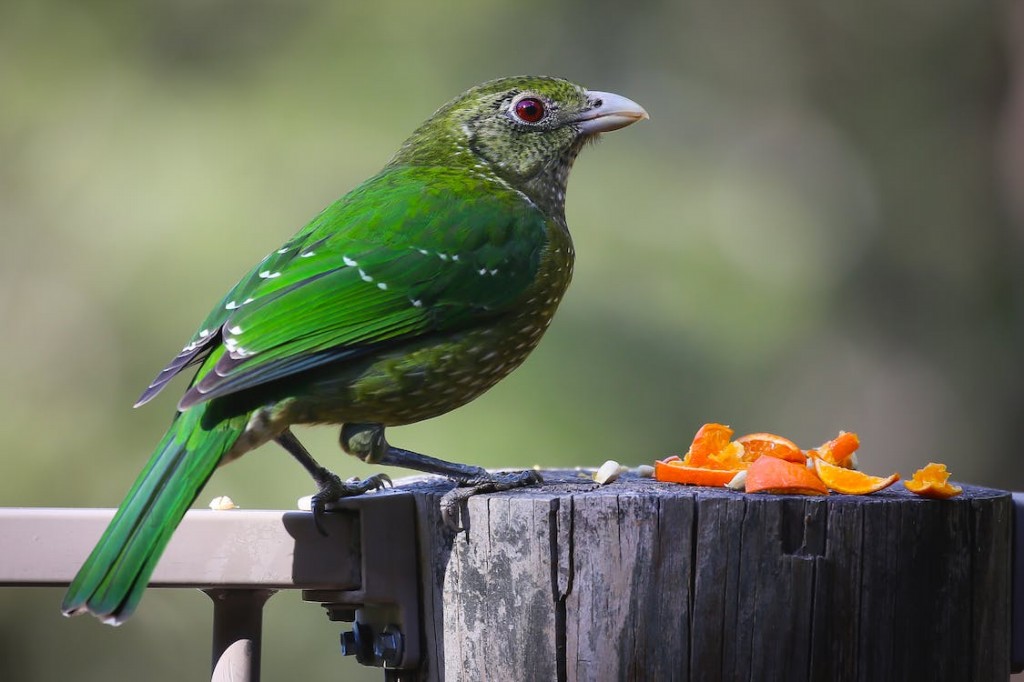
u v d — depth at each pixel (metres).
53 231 15.16
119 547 5.27
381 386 6.29
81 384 14.70
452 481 6.38
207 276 14.75
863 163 20.25
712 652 5.11
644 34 19.19
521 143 7.30
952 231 20.03
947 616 5.25
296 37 16.45
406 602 5.57
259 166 15.41
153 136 15.56
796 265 19.17
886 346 19.58
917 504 5.20
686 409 15.62
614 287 16.02
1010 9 19.70
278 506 13.70
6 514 5.36
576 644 5.19
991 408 19.41
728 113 19.77
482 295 6.53
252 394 6.00
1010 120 19.78
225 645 5.59
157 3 16.16
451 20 16.97
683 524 5.14
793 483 5.28
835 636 5.12
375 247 6.43
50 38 15.91
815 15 20.20
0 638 14.43
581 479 6.32
